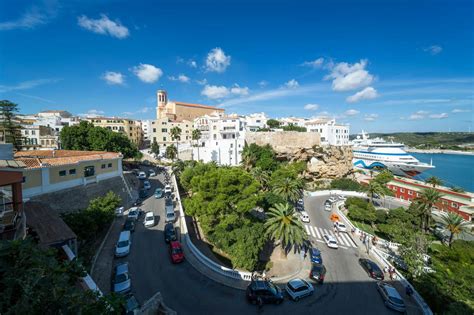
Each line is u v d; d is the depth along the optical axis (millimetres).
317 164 76312
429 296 22188
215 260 26688
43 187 27734
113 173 39156
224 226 26781
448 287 22859
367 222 45656
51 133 79000
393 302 19938
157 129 104875
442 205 52531
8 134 50500
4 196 14766
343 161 80500
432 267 27266
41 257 7457
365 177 83062
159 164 81750
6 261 7242
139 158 74312
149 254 24438
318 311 19250
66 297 6668
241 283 21344
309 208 51594
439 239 41312
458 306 19141
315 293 21719
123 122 97188
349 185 69938
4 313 6023
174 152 77875
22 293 6426
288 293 20641
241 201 27625
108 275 20500
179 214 36406
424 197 41656
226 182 27781
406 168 84000
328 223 43062
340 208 52312
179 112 121625
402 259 28625
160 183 55531
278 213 27938
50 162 28906
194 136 80000
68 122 92125
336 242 32781
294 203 49844
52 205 28234
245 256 23922
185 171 44719
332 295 21609
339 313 19172
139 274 21234
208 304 18500
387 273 26203
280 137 75312
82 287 12969
